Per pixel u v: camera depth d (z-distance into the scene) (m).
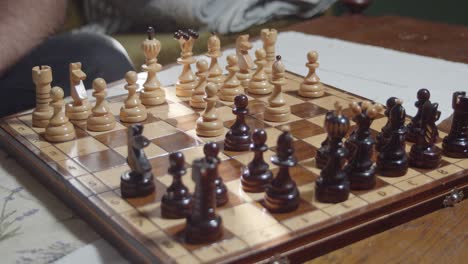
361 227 0.73
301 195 0.76
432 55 1.30
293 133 0.91
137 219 0.72
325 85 1.10
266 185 0.76
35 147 0.87
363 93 1.11
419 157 0.82
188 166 0.82
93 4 1.76
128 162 0.77
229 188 0.78
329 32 1.46
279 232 0.70
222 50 1.32
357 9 1.65
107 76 1.26
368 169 0.77
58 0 1.56
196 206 0.69
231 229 0.70
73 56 1.30
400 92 1.12
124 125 0.94
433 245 0.72
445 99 1.08
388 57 1.29
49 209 0.78
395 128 0.81
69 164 0.83
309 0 1.85
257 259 0.67
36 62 1.31
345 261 0.70
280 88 0.96
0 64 1.33
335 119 0.75
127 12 1.71
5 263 0.69
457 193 0.79
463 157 0.85
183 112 0.98
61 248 0.72
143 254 0.68
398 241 0.73
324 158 0.82
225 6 1.71
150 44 0.99
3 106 1.21
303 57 1.28
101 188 0.77
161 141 0.89
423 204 0.77
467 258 0.71
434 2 2.15
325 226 0.71
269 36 1.12
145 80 1.08
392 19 1.59
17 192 0.82
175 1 1.66
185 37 1.03
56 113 0.89
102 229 0.73
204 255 0.67
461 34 1.45
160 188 0.77
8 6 1.45
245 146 0.86
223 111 0.99
